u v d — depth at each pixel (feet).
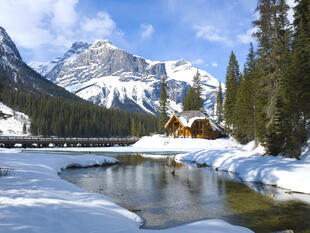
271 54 79.71
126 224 23.59
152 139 209.87
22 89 583.58
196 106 257.75
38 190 33.30
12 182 38.55
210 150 107.14
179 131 214.90
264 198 41.45
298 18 80.79
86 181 56.75
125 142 227.61
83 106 482.69
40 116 402.31
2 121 380.37
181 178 61.11
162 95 241.96
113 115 510.17
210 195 43.60
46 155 90.22
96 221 22.40
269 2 79.25
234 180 58.34
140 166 85.15
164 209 35.19
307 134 74.84
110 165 87.76
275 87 81.46
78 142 205.16
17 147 186.09
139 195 43.50
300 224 29.14
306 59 65.00
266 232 26.63
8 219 19.30
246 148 101.96
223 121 274.36
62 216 21.93
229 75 224.12
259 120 86.79
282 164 61.46
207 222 26.61
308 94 62.28
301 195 43.37
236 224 29.19
